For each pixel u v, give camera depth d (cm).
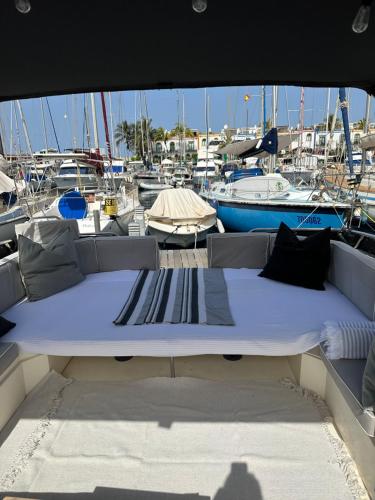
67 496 129
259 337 169
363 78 225
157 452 147
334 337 155
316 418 163
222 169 1052
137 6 148
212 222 621
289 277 240
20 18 154
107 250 280
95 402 178
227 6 150
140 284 245
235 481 133
